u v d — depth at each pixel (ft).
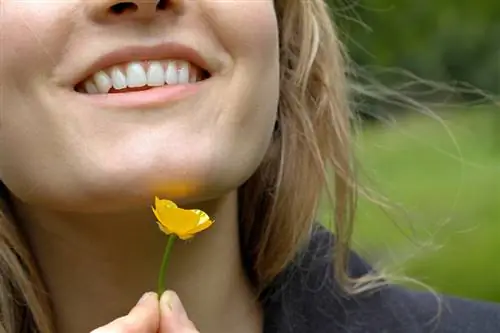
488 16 14.55
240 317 4.29
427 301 4.42
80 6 3.98
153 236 4.13
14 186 4.06
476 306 4.44
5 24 3.98
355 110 4.79
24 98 4.00
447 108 6.12
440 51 14.48
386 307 4.38
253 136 4.08
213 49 4.04
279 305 4.34
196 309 4.19
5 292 4.18
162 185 3.98
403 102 5.30
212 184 4.02
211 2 4.03
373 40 14.25
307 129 4.47
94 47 3.98
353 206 4.52
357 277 4.42
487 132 9.20
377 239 5.65
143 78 4.01
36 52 3.97
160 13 4.01
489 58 14.21
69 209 4.03
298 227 4.42
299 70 4.47
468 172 9.21
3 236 4.17
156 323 3.98
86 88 4.02
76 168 3.98
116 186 3.97
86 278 4.16
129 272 4.15
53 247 4.17
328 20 4.54
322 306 4.36
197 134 4.00
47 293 4.19
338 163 4.52
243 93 4.05
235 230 4.27
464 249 8.11
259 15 4.07
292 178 4.44
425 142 5.63
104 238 4.12
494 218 8.45
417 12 14.60
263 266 4.37
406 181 8.91
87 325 4.17
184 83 4.04
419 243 4.84
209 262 4.19
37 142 4.00
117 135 3.98
